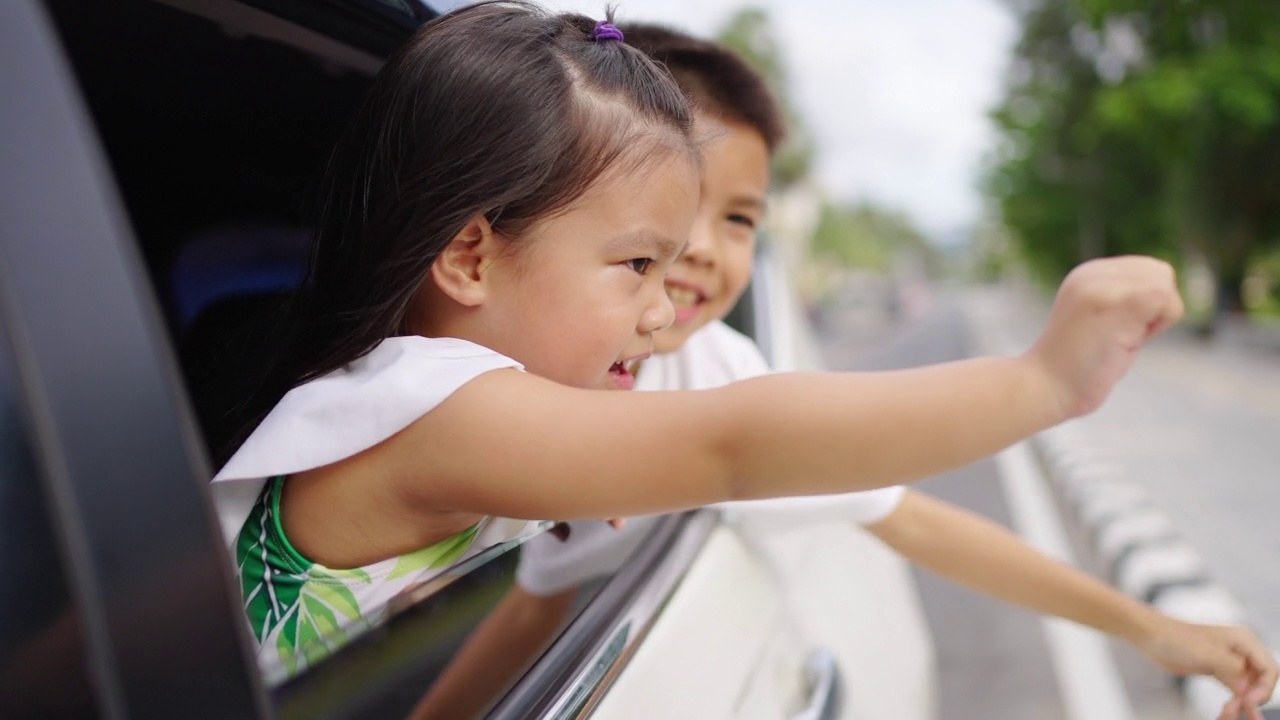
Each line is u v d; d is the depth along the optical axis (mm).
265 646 830
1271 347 17781
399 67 924
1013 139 32375
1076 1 17609
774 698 1202
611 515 764
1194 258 25766
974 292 102125
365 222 899
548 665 872
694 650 1053
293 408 836
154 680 477
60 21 1006
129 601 477
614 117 875
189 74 1132
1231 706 1281
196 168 1276
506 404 758
